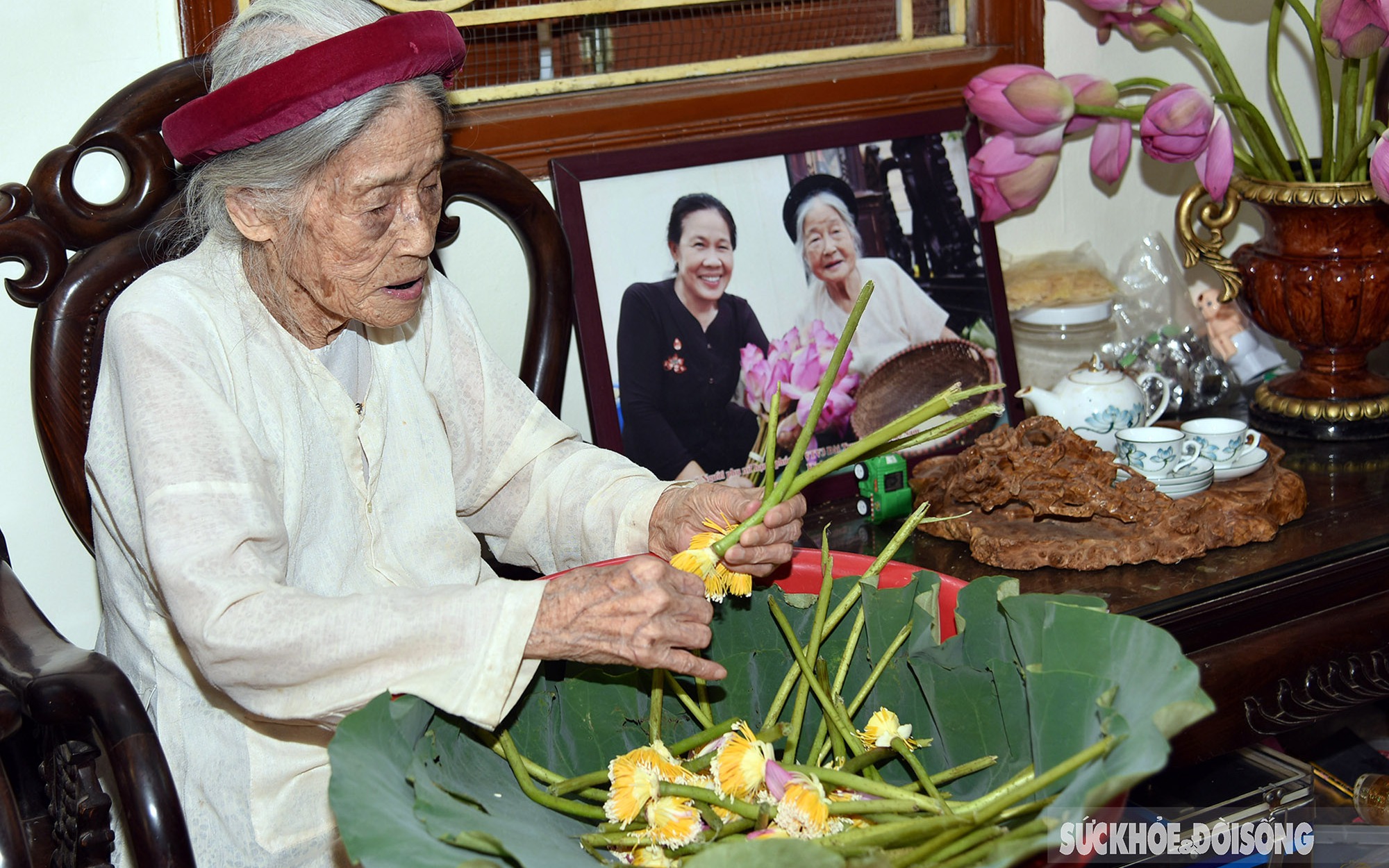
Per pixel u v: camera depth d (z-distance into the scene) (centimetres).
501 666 85
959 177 171
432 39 94
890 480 149
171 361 98
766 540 101
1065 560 132
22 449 135
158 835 89
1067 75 173
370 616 87
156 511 92
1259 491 141
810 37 171
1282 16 167
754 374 156
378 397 113
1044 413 157
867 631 98
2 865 89
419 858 66
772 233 158
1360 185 158
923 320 167
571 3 149
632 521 115
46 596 140
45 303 120
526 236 141
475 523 130
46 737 109
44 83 129
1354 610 138
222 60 99
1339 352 172
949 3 176
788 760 94
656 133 154
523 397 127
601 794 91
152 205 124
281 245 99
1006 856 69
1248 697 131
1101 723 75
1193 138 158
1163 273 189
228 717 107
